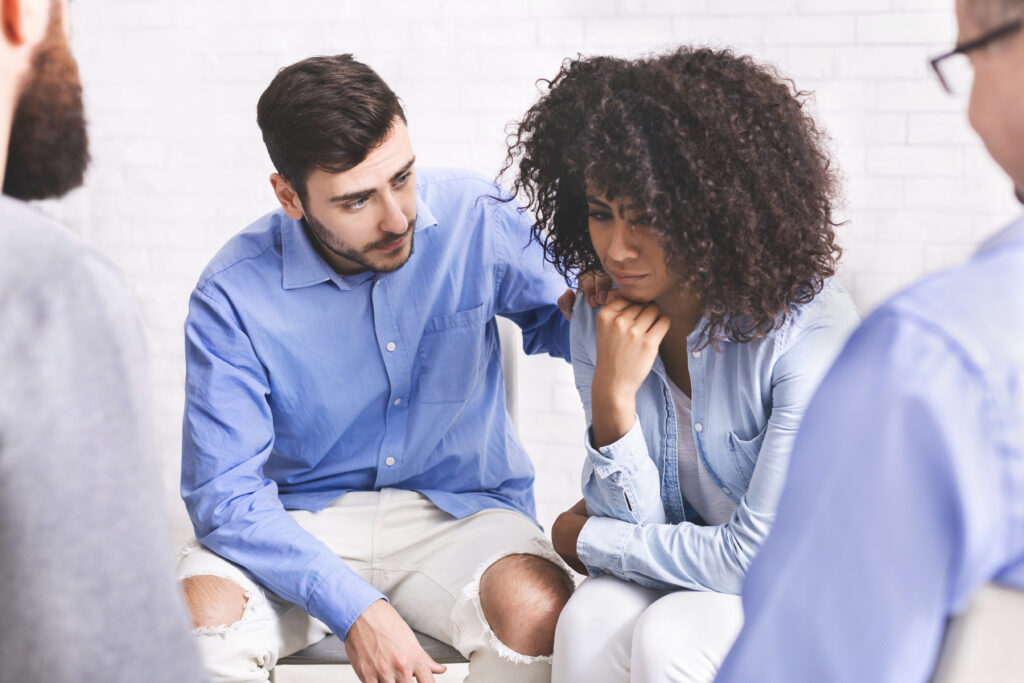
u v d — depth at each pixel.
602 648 1.25
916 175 2.27
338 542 1.64
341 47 2.53
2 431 0.47
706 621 1.17
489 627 1.41
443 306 1.64
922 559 0.46
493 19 2.43
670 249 1.19
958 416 0.45
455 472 1.73
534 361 2.50
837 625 0.48
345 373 1.62
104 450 0.50
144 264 2.74
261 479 1.56
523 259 1.69
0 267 0.49
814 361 1.23
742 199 1.16
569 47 2.40
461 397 1.68
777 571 0.50
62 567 0.48
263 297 1.57
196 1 2.60
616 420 1.30
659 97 1.16
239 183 2.66
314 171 1.40
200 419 1.53
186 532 2.70
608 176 1.17
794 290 1.21
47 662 0.48
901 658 0.47
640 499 1.32
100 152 2.71
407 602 1.61
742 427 1.29
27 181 0.62
